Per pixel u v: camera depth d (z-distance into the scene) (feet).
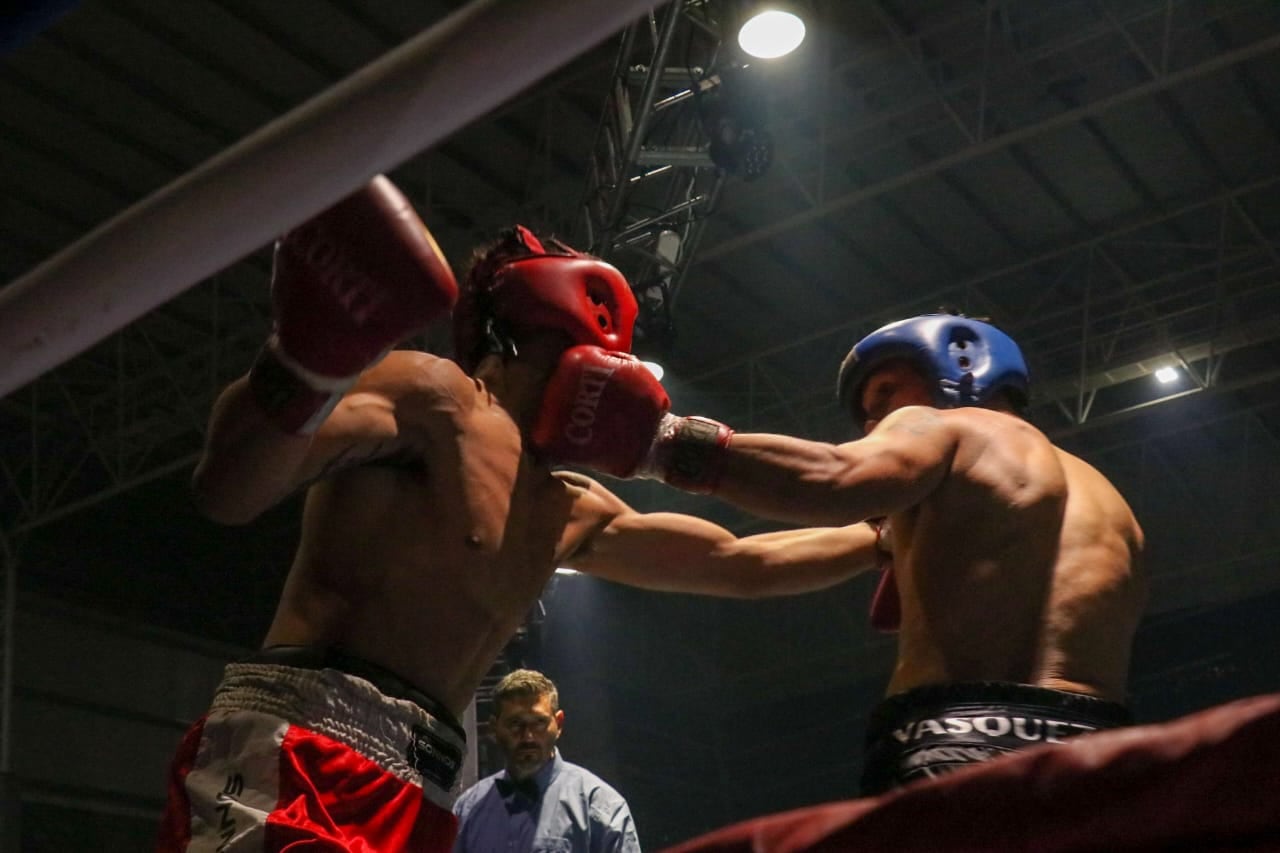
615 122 28.30
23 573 38.17
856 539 8.72
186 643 41.50
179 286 3.09
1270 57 32.04
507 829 13.39
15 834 34.12
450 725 6.54
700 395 43.39
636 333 29.17
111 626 39.65
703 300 39.09
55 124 30.55
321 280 5.08
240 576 43.75
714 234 36.55
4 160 31.24
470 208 34.58
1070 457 8.06
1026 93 32.78
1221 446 46.21
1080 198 36.65
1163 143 34.76
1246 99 33.45
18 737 36.06
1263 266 39.17
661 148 27.71
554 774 13.64
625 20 2.73
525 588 7.00
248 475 5.43
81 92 29.84
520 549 6.96
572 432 6.78
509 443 6.93
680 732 51.44
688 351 41.63
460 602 6.58
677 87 28.14
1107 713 6.75
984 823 2.72
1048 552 7.23
